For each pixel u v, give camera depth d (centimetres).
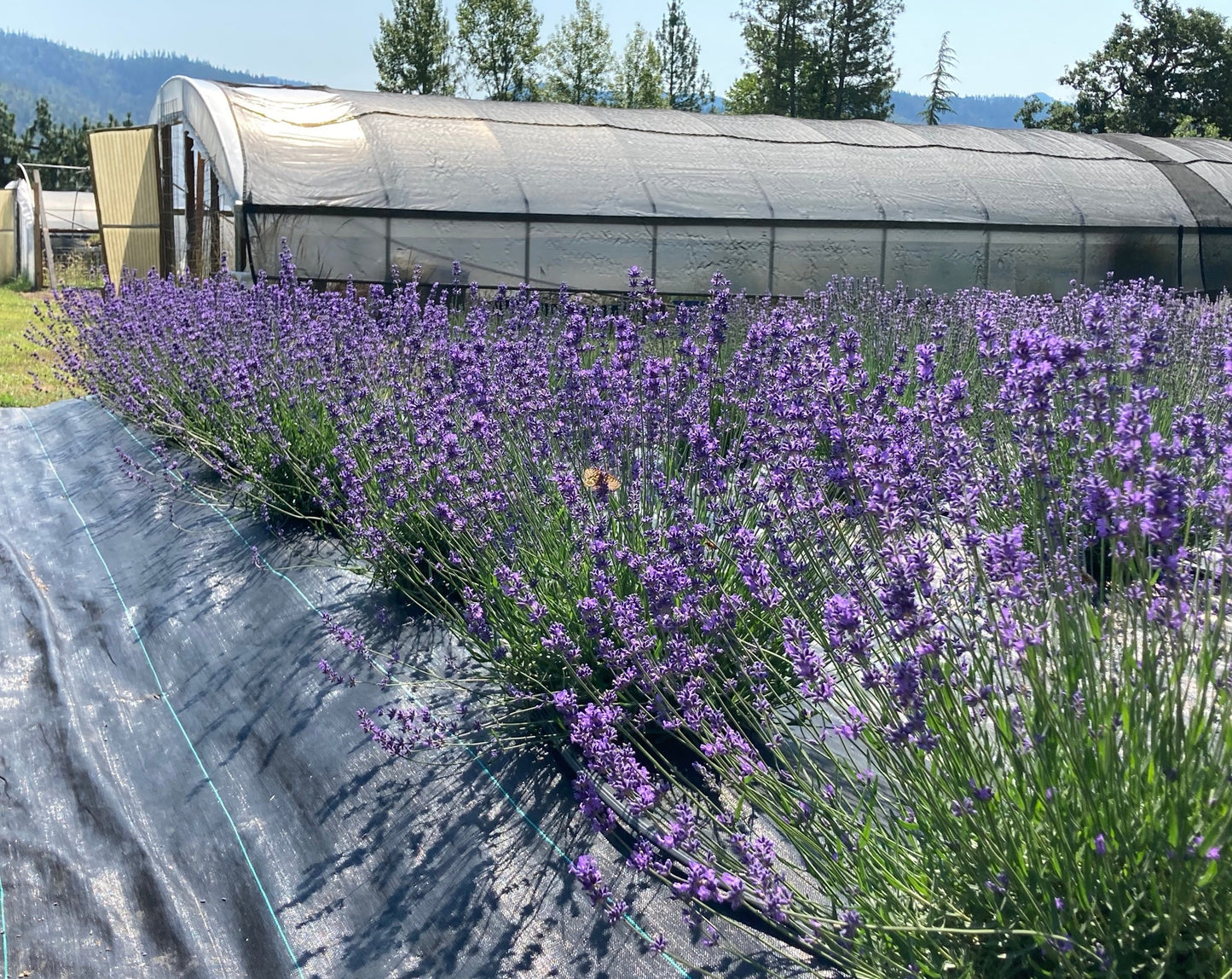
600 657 392
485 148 1647
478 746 402
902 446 311
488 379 534
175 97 1873
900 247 1720
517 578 394
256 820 391
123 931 340
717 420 558
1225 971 218
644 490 448
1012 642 250
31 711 485
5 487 870
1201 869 225
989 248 1755
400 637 497
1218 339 614
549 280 1597
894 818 282
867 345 824
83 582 642
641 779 291
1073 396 388
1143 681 242
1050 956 236
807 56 5088
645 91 5131
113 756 446
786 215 1662
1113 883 229
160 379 915
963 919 251
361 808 385
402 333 706
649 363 459
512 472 478
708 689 369
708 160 1734
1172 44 4622
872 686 249
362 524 534
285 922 338
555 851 344
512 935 314
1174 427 354
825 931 251
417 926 325
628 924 308
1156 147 2052
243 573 607
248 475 687
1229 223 1852
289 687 473
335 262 1519
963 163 1847
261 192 1479
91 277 3400
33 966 324
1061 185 1839
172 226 2092
